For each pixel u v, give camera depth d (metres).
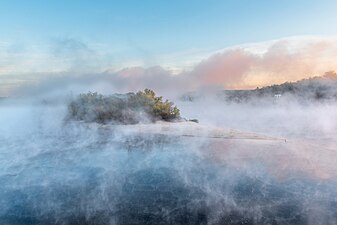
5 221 4.36
